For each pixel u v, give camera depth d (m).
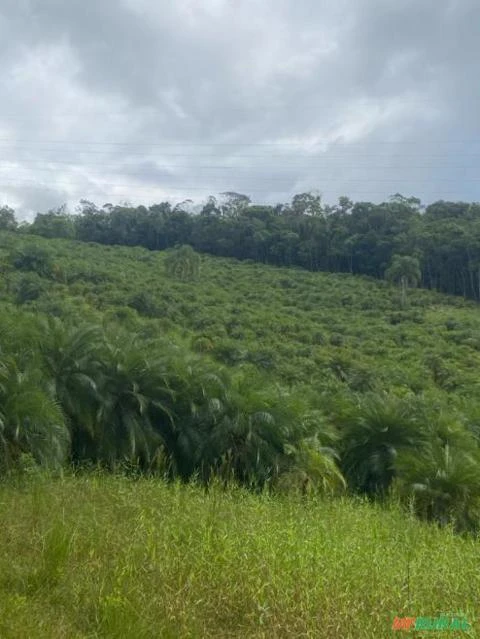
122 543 6.90
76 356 18.89
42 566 6.18
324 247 95.25
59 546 6.52
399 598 5.89
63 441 16.05
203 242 101.69
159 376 19.81
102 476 13.33
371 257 91.25
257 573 6.11
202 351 38.53
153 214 107.25
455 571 6.95
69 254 74.19
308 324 57.81
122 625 5.12
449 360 49.19
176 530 7.35
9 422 14.77
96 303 49.44
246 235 99.88
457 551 8.23
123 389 19.36
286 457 19.72
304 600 5.66
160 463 17.89
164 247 103.81
